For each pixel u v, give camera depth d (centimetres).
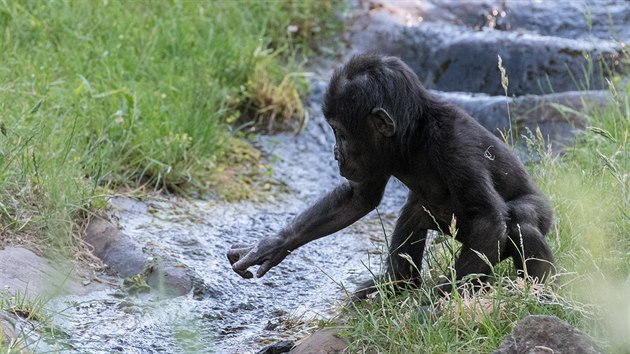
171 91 1723
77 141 1486
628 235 1217
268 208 1577
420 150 1114
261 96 1873
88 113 1573
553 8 2209
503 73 1249
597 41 2070
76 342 1077
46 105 1524
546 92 2019
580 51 2002
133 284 1234
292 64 2000
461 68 2075
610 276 1096
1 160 1333
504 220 1064
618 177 1205
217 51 1908
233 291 1265
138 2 1984
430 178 1121
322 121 1869
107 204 1420
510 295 1038
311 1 2181
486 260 1024
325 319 1148
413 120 1105
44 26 1797
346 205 1159
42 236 1289
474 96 1919
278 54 2067
